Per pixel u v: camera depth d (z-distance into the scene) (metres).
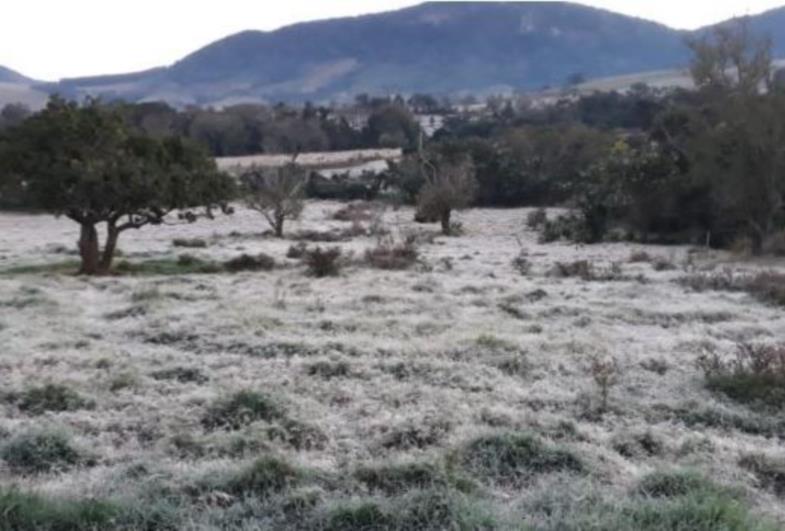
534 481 6.95
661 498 6.25
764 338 13.59
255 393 8.95
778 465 7.47
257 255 27.34
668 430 8.56
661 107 66.25
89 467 7.27
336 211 51.88
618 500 6.20
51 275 22.17
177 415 8.75
